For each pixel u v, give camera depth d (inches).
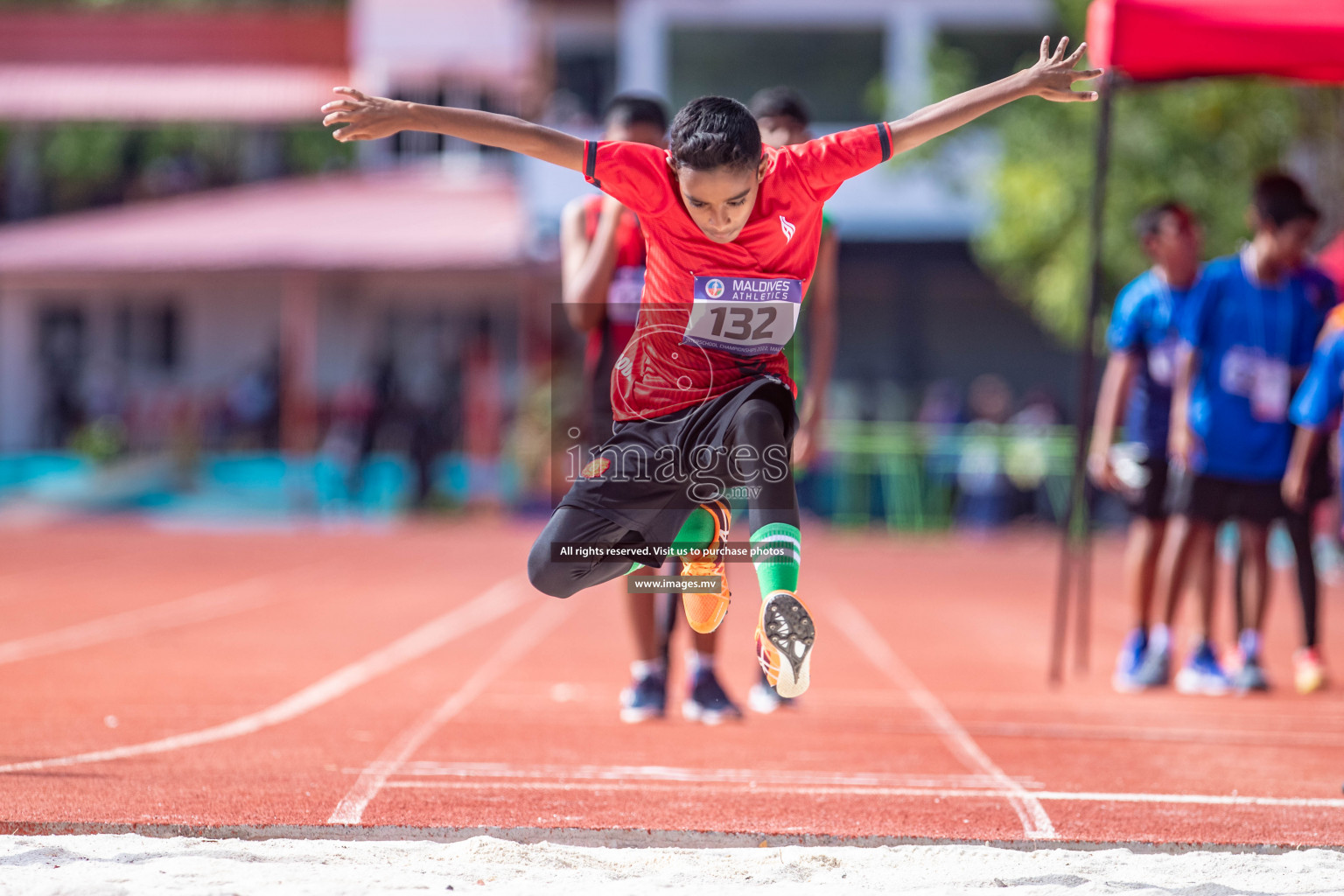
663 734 684.1
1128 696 854.5
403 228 3142.2
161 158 4023.1
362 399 2896.2
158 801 502.6
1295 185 866.8
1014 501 2645.2
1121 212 2297.0
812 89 3164.4
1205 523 880.3
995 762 619.8
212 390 3380.9
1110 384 933.2
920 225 3083.2
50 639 1071.6
